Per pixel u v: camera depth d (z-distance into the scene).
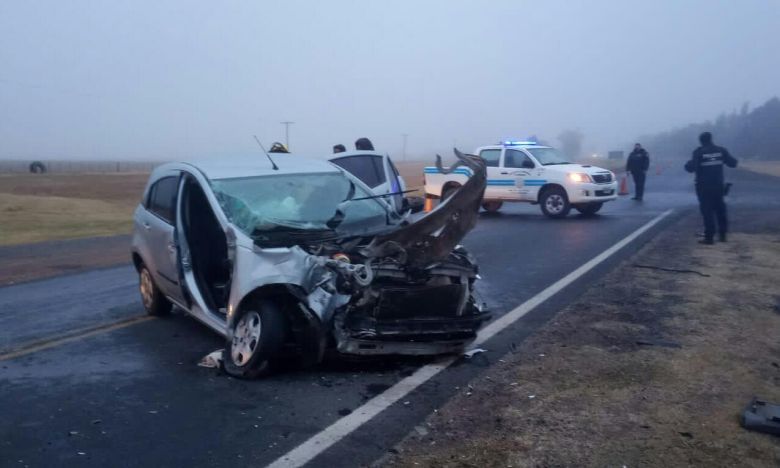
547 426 5.07
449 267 6.49
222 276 7.48
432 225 6.10
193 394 5.97
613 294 9.11
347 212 7.23
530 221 18.81
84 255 14.99
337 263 6.10
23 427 5.34
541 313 8.36
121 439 5.10
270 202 7.11
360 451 4.84
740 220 17.66
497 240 14.81
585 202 19.14
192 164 7.75
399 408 5.56
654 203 24.03
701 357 6.46
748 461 4.49
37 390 6.15
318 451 4.85
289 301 6.24
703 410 5.27
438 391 5.90
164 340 7.64
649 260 11.64
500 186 20.30
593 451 4.66
